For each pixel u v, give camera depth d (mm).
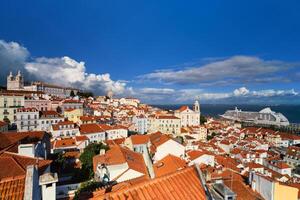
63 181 40969
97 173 38312
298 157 92438
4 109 106000
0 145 33438
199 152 69312
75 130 93750
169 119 156625
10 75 182375
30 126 100250
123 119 147500
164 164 35281
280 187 22234
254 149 105750
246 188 23375
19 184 11406
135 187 10320
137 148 66750
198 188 11969
